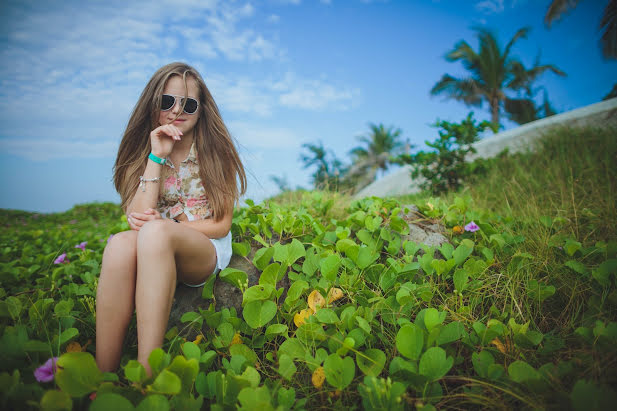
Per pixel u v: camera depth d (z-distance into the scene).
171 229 1.28
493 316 1.60
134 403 1.02
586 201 3.12
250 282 1.77
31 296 1.96
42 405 0.87
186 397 1.02
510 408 1.06
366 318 1.40
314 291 1.52
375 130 26.36
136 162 1.69
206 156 1.71
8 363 1.08
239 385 1.05
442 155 5.82
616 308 1.51
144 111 1.66
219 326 1.41
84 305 1.78
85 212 11.65
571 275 1.80
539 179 4.33
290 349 1.28
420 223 2.53
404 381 1.13
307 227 2.32
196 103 1.65
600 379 1.10
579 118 6.01
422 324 1.33
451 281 1.86
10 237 4.54
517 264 1.82
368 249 1.73
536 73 21.28
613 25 11.34
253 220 2.40
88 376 0.98
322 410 1.16
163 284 1.19
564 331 1.48
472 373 1.31
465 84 22.22
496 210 3.72
